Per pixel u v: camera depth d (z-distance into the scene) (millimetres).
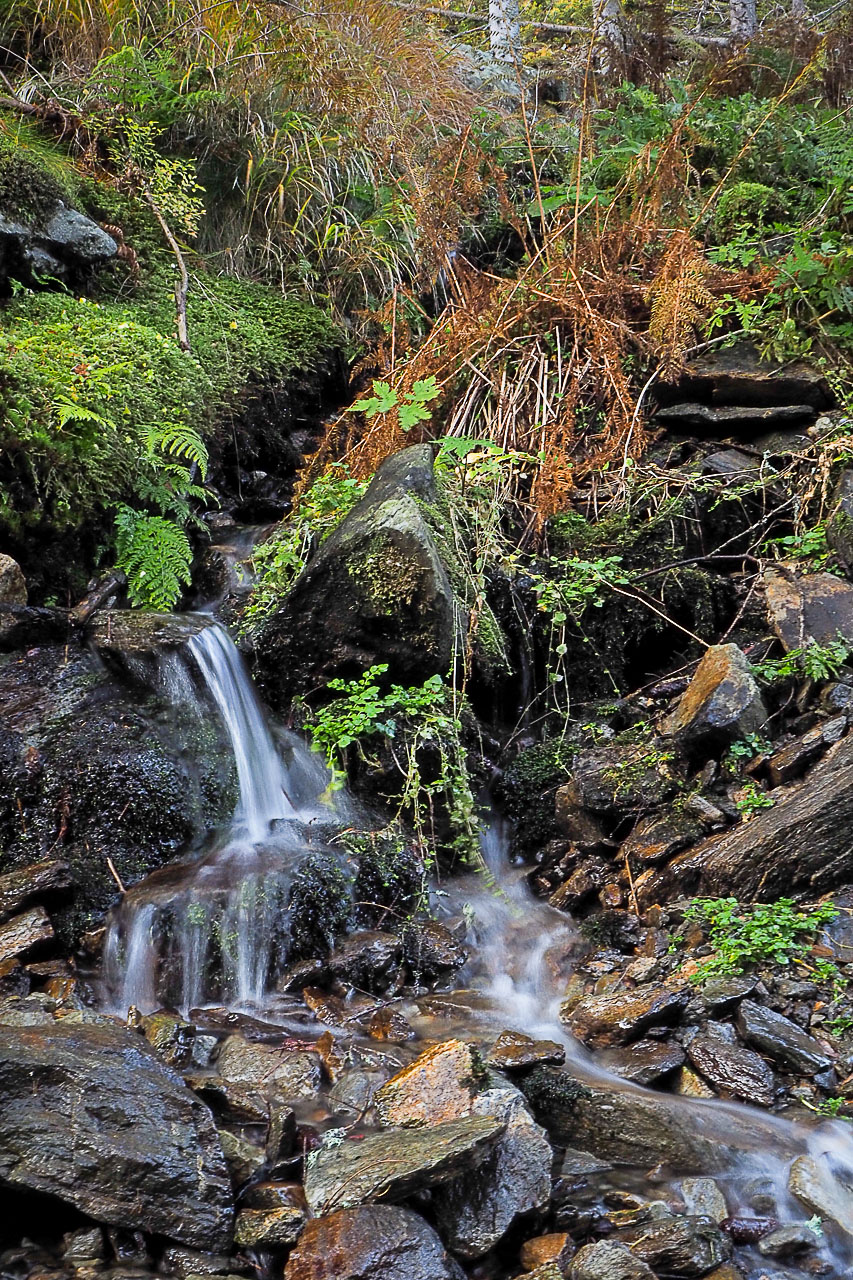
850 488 4586
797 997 3004
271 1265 2234
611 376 5137
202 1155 2363
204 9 6836
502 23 8930
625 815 3828
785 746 3838
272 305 6430
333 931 3457
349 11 7359
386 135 6879
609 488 4949
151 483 4727
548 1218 2416
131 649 4000
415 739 3838
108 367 4645
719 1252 2314
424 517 4066
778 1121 2660
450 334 5379
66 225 5465
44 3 6633
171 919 3314
